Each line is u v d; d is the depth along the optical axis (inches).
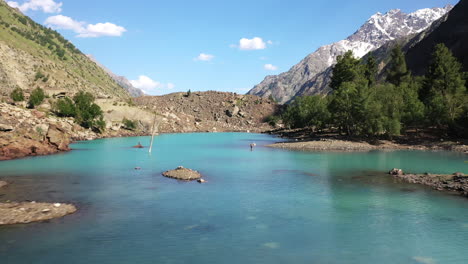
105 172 2094.0
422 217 1147.3
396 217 1150.3
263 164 2466.8
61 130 3405.5
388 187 1638.8
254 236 973.2
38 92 5802.2
